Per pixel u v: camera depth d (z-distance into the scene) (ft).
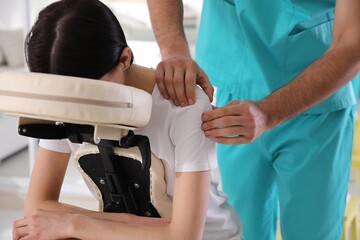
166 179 4.22
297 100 4.48
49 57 3.61
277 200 6.30
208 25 5.87
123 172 4.15
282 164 5.74
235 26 5.65
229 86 5.80
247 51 5.61
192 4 10.05
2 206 10.87
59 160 4.65
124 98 3.33
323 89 4.58
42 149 4.66
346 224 7.84
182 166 4.01
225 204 4.82
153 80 4.21
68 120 3.32
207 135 4.03
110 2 10.00
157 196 4.18
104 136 3.59
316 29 5.41
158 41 5.06
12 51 10.59
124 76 4.00
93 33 3.62
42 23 3.65
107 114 3.29
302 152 5.60
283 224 5.96
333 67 4.58
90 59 3.62
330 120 5.57
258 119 4.16
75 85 3.22
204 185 4.04
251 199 6.06
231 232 4.65
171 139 4.09
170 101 4.11
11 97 3.30
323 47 5.45
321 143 5.56
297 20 5.32
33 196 4.66
